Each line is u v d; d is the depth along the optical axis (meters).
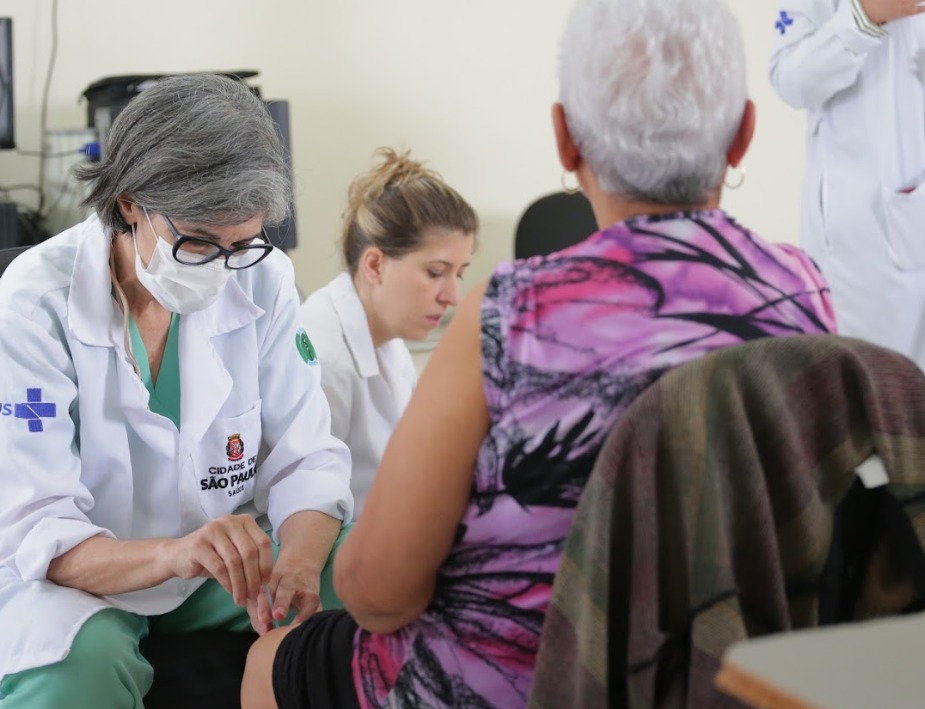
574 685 0.89
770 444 0.89
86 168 1.45
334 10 3.84
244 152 1.40
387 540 0.99
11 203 3.18
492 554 0.99
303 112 3.88
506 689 1.02
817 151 2.75
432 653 1.05
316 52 3.85
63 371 1.48
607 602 0.87
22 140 3.58
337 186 3.96
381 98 3.95
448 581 1.03
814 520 0.91
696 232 0.97
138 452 1.55
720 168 0.97
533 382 0.94
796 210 4.52
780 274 0.99
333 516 1.65
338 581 1.07
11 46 3.31
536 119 4.12
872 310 2.68
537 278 0.96
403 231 1.96
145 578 1.42
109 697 1.35
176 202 1.37
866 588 0.96
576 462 0.94
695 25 0.94
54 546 1.41
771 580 0.89
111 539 1.46
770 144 4.41
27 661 1.33
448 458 0.96
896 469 0.90
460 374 0.96
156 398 1.57
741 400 0.88
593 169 0.99
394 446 0.99
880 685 0.48
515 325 0.94
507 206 4.17
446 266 2.00
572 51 0.98
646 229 0.97
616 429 0.87
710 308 0.94
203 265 1.44
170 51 3.69
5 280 1.50
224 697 1.46
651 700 0.87
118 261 1.52
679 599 0.88
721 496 0.87
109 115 3.10
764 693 0.49
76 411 1.51
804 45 2.63
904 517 0.91
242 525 1.43
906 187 2.61
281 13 3.78
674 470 0.86
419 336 2.04
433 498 0.97
